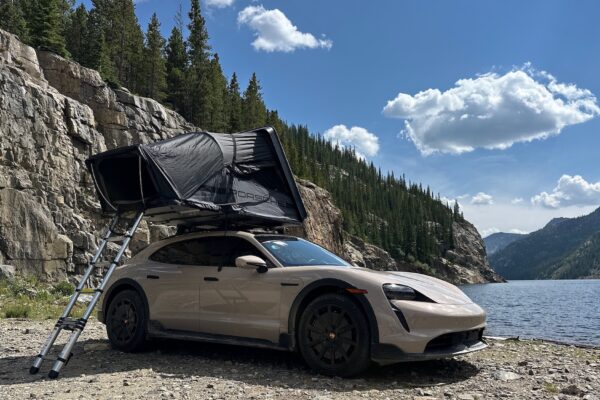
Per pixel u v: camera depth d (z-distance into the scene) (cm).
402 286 485
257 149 718
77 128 3177
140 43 7019
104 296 666
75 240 2791
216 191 635
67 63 3622
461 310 490
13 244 2478
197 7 7856
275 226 748
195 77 7456
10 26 4812
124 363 568
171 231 3139
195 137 650
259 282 539
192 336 578
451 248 18238
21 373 521
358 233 13025
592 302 4831
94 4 6912
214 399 403
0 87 2686
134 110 4003
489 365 562
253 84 10212
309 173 10781
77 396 416
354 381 462
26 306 1190
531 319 2608
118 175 647
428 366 541
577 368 549
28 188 2683
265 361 562
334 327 481
